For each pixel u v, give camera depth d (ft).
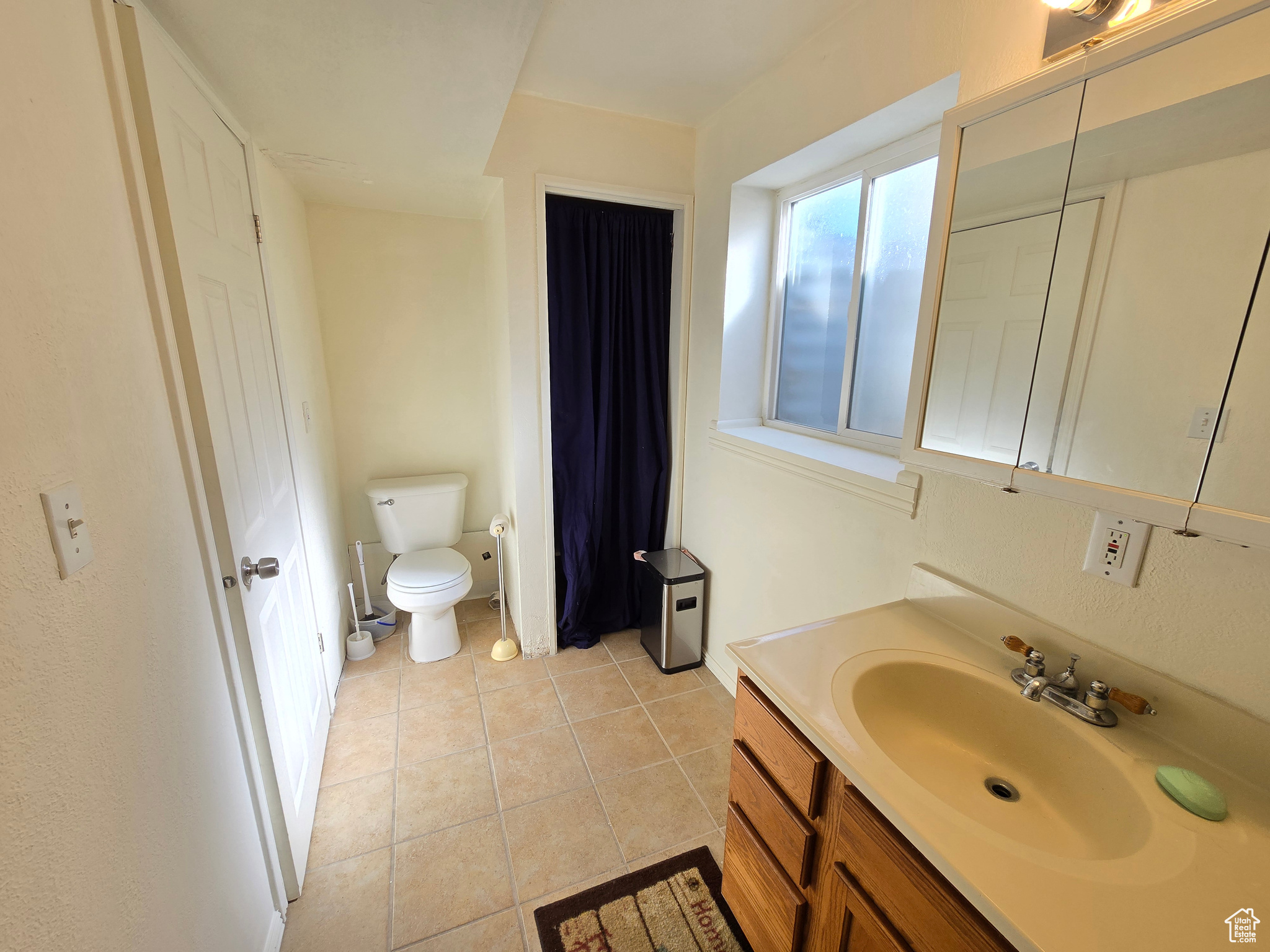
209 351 3.56
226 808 3.35
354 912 4.41
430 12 3.29
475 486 9.51
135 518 2.56
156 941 2.43
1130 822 2.56
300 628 5.47
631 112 6.66
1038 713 3.12
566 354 7.77
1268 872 2.19
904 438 4.09
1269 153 2.28
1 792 1.63
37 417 1.90
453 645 8.18
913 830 2.38
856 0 4.42
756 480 6.40
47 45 2.11
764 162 5.82
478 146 5.48
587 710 6.97
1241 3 2.28
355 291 8.15
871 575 4.82
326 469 7.55
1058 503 3.25
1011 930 1.99
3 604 1.68
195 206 3.54
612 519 8.65
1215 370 2.48
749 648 3.69
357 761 6.06
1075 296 3.00
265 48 3.59
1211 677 2.68
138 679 2.48
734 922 4.40
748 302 6.89
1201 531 2.51
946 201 3.63
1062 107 2.99
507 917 4.41
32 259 1.94
